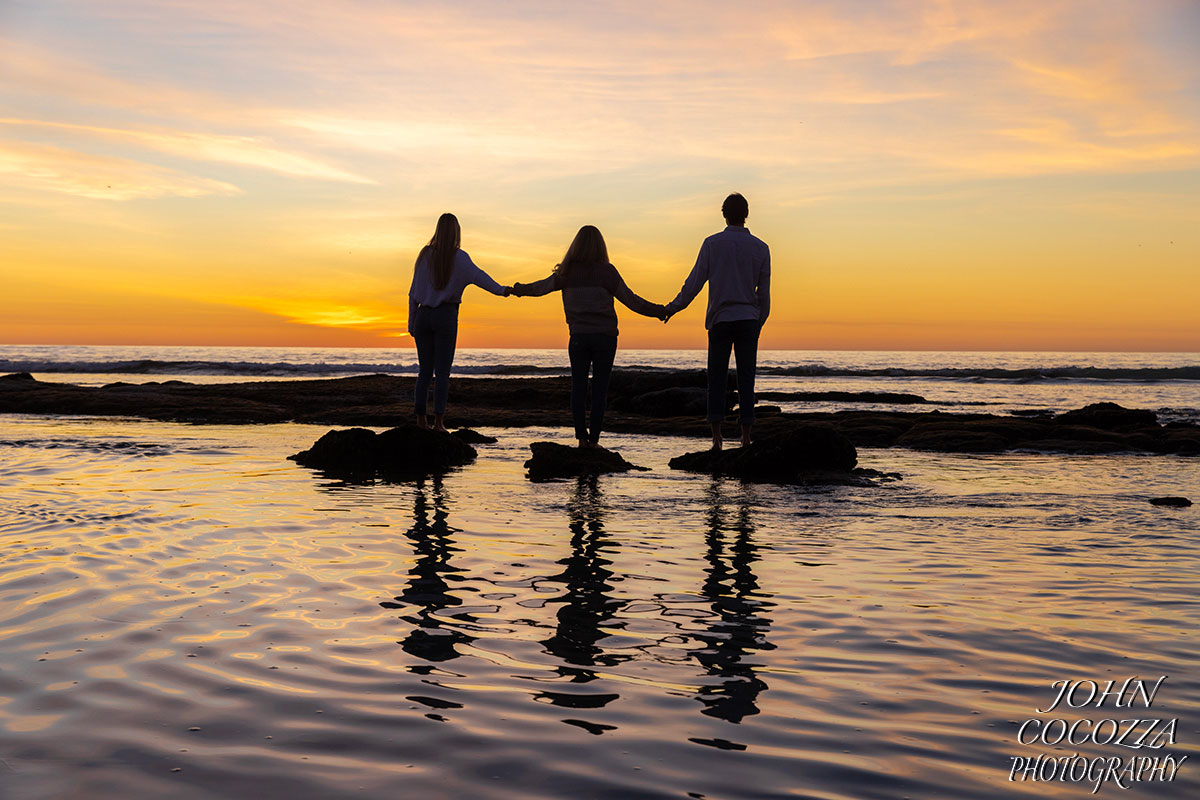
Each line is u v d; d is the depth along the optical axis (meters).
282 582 3.45
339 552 4.06
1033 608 3.22
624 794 1.74
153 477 6.73
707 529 4.87
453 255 8.97
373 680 2.37
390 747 1.94
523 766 1.86
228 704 2.17
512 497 6.06
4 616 2.88
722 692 2.33
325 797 1.70
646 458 9.20
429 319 9.12
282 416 14.20
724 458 7.80
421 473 7.47
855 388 38.75
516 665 2.52
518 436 12.08
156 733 1.98
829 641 2.80
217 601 3.14
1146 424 13.55
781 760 1.91
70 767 1.81
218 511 5.18
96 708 2.12
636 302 8.51
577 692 2.31
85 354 102.94
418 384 9.33
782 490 6.58
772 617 3.07
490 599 3.27
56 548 3.97
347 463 7.96
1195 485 7.07
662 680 2.42
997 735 2.07
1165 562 4.05
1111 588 3.54
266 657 2.53
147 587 3.31
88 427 11.98
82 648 2.56
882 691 2.35
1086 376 45.88
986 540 4.59
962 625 2.99
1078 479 7.50
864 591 3.46
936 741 2.03
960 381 44.34
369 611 3.06
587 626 2.93
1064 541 4.56
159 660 2.48
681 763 1.89
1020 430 11.68
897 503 5.95
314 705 2.17
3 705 2.13
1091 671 2.53
